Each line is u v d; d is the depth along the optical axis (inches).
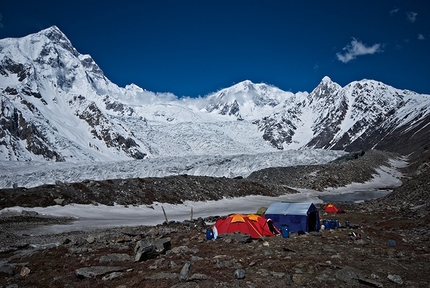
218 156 5477.4
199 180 2218.3
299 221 893.2
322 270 491.8
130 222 1268.5
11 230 988.6
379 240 736.3
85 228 1091.3
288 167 3833.7
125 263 597.6
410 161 4817.9
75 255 682.2
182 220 1341.0
